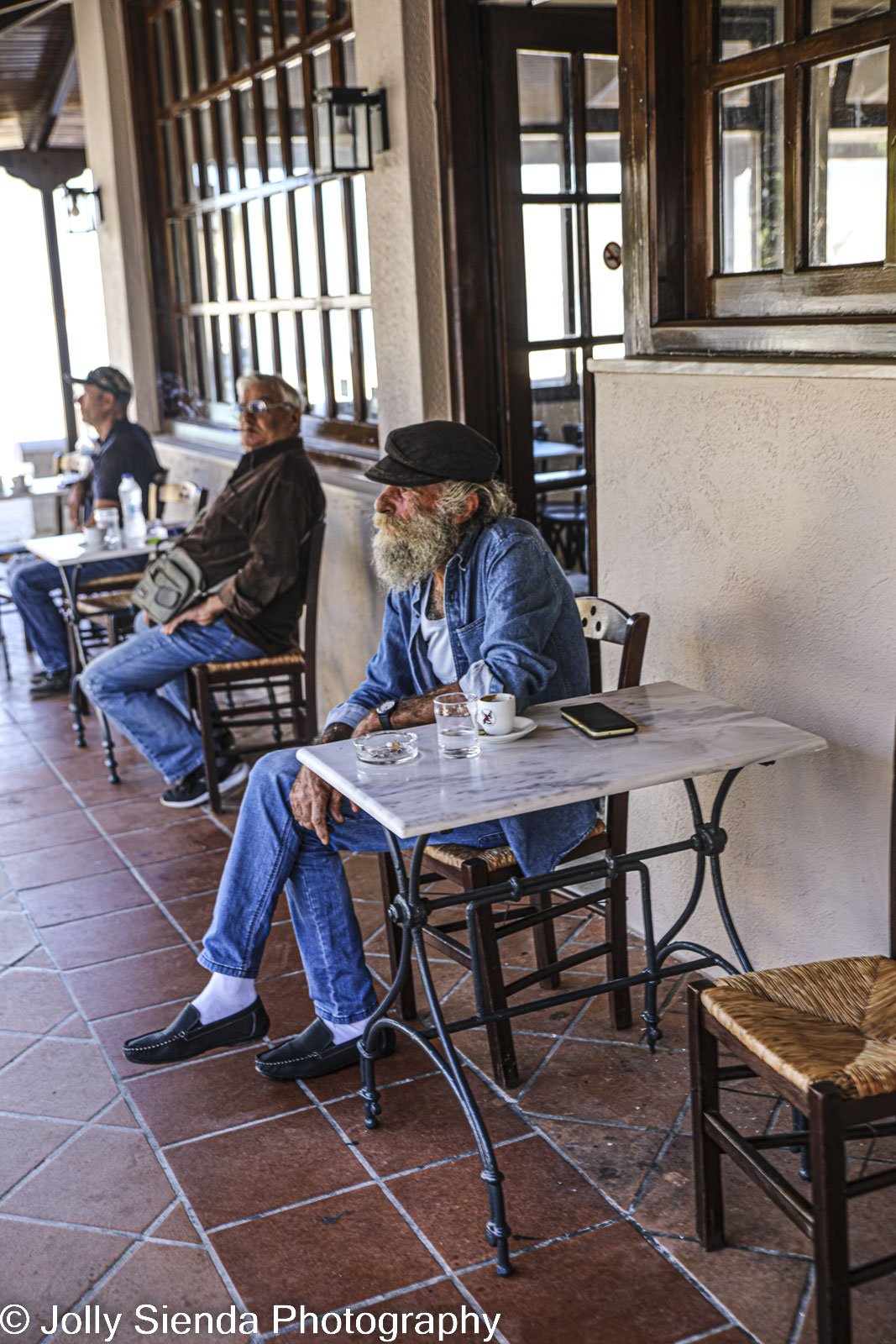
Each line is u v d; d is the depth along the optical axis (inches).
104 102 272.5
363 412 193.9
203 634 173.8
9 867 162.6
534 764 91.0
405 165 156.3
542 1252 87.1
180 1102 108.6
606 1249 87.1
